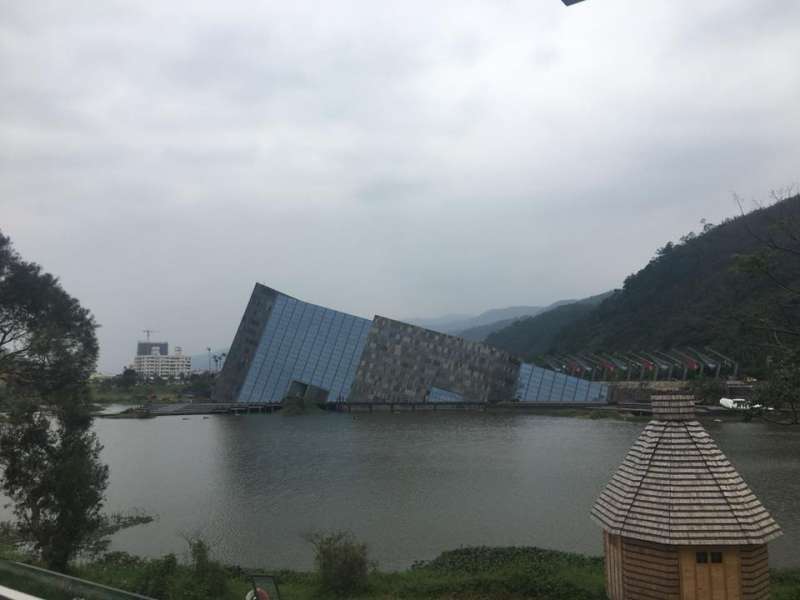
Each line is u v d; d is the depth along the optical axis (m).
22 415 18.88
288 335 97.25
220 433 66.50
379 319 97.12
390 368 96.12
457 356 97.38
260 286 98.56
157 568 17.73
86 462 19.39
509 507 31.05
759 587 13.27
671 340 121.00
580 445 53.44
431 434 63.06
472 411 91.88
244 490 36.53
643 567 13.70
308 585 18.88
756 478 36.00
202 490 36.78
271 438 61.22
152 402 111.38
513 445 54.00
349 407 94.69
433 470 41.72
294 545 25.56
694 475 13.80
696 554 13.20
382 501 32.94
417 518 29.33
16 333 30.88
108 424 78.38
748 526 13.12
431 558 23.39
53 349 27.83
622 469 15.28
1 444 18.77
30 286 31.02
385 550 24.55
